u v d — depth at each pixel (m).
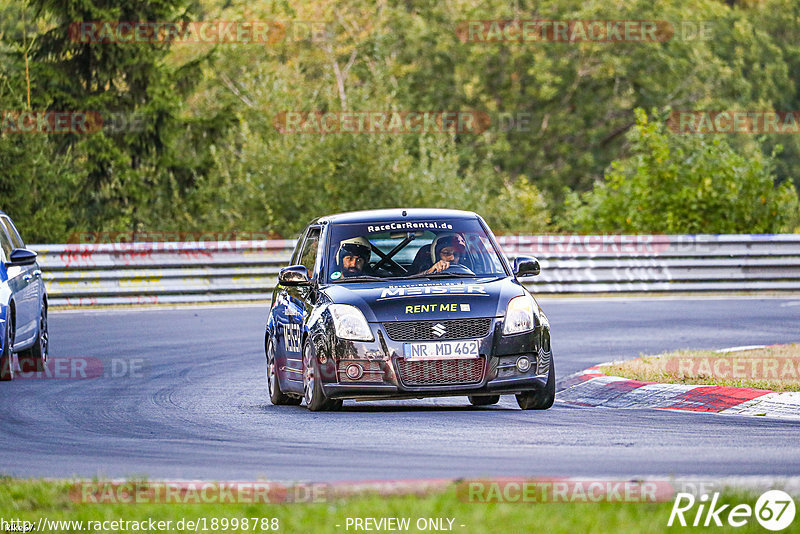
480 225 42.34
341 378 37.59
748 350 51.09
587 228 118.38
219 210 133.50
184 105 144.75
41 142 124.88
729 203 110.88
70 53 139.38
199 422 37.22
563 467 27.53
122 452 31.45
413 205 131.62
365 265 40.56
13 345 47.66
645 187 113.56
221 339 64.44
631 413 37.41
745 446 30.25
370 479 26.47
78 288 83.62
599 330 66.25
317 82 192.25
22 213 123.25
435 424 35.12
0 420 38.34
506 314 37.91
